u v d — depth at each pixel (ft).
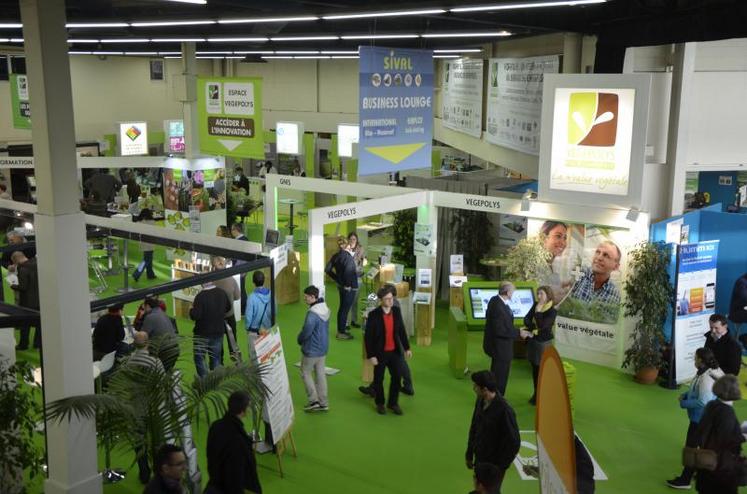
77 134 73.15
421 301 32.45
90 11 32.14
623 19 30.91
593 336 30.55
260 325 26.45
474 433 17.79
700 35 26.53
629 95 28.04
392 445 23.00
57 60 17.12
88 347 18.42
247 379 18.17
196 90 46.39
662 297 27.71
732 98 33.32
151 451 17.10
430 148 32.09
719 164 33.76
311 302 24.98
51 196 17.34
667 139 31.99
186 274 35.88
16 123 57.82
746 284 29.68
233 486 15.96
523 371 29.81
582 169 29.73
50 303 17.85
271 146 77.61
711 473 16.22
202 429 23.89
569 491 6.77
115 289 41.47
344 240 33.86
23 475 20.90
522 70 40.06
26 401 18.04
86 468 18.51
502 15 31.19
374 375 25.44
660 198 32.14
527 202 30.94
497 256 37.91
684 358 27.99
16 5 30.76
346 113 74.02
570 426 6.74
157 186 59.47
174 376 17.30
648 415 25.52
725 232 30.99
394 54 29.76
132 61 77.10
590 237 30.04
